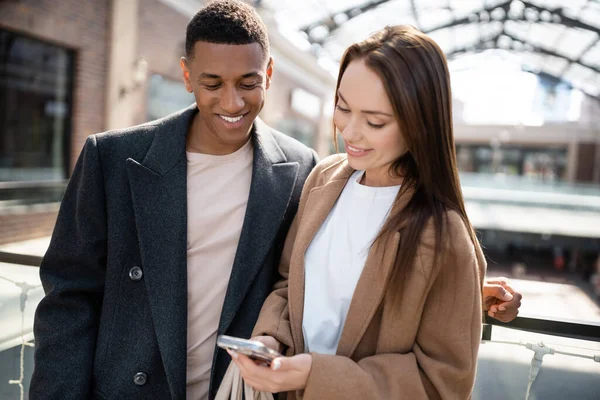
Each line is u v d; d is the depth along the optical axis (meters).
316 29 14.79
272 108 12.80
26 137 5.94
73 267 1.16
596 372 1.22
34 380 1.10
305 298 1.03
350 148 0.94
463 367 0.88
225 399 1.02
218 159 1.19
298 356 0.87
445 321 0.89
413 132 0.87
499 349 1.30
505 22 18.61
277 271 1.24
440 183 0.92
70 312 1.14
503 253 17.73
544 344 1.26
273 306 1.07
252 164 1.22
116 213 1.12
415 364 0.89
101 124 6.86
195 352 1.16
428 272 0.89
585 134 23.11
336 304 1.00
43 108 6.14
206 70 1.04
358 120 0.90
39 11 5.64
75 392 1.08
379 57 0.86
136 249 1.13
